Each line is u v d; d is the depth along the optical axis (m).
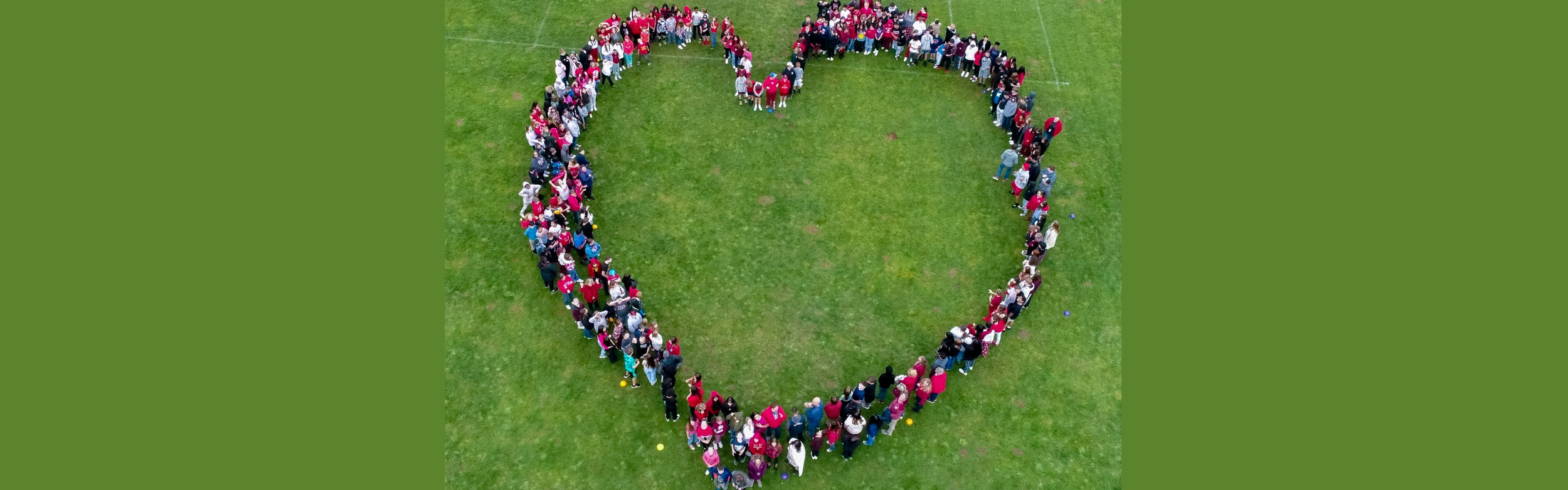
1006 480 18.56
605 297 21.55
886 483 18.27
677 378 20.09
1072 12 33.22
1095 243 24.19
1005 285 22.89
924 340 21.41
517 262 22.56
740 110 27.73
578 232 21.69
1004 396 20.12
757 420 17.56
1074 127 28.16
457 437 18.73
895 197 25.17
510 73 28.39
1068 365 20.94
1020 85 28.56
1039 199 23.38
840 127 27.38
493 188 24.48
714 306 21.84
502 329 20.95
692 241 23.45
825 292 22.36
